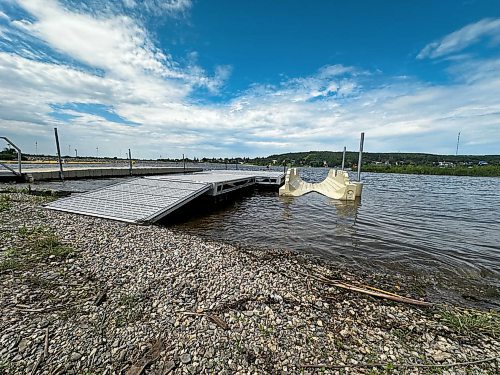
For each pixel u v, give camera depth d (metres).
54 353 3.30
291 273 6.48
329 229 11.48
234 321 4.23
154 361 3.30
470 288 6.24
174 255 6.81
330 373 3.33
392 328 4.40
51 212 10.20
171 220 12.38
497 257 8.39
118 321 4.01
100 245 7.04
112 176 32.38
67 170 27.25
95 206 11.30
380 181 47.66
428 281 6.55
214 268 6.20
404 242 9.77
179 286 5.20
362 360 3.57
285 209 16.06
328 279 6.28
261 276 6.02
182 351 3.50
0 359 3.14
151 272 5.71
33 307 4.16
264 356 3.54
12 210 9.66
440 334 4.29
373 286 6.11
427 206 18.86
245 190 23.59
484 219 14.55
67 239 7.20
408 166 85.44
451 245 9.54
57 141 25.56
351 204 18.39
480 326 4.55
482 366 3.56
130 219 9.99
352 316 4.69
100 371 3.10
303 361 3.50
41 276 5.11
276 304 4.85
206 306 4.59
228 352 3.55
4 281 4.79
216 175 24.09
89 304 4.39
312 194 22.73
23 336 3.52
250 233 10.59
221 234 10.34
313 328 4.22
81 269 5.57
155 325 3.98
